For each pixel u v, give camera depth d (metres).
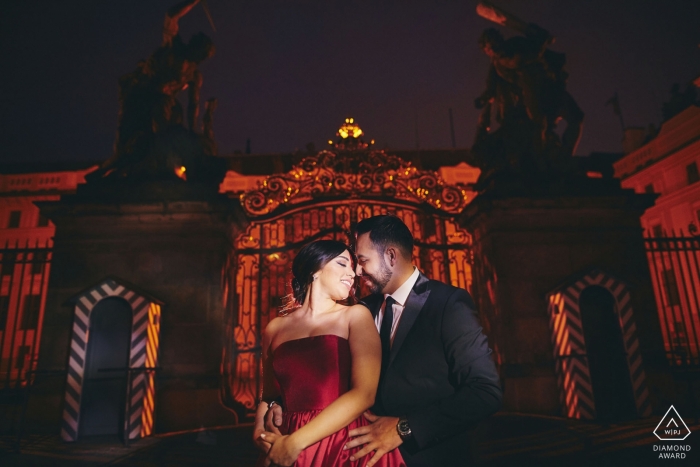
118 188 8.43
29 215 24.14
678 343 7.90
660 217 22.34
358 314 1.82
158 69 9.14
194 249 8.23
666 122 22.20
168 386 7.57
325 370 1.73
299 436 1.54
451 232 12.49
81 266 8.12
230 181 22.31
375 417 1.71
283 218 9.34
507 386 7.79
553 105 9.21
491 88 9.84
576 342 7.29
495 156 9.28
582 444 5.32
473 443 1.86
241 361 8.96
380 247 1.97
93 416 6.78
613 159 26.41
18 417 7.36
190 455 5.38
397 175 9.53
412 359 1.80
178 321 7.91
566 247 8.39
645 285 8.23
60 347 7.68
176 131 8.88
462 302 1.86
